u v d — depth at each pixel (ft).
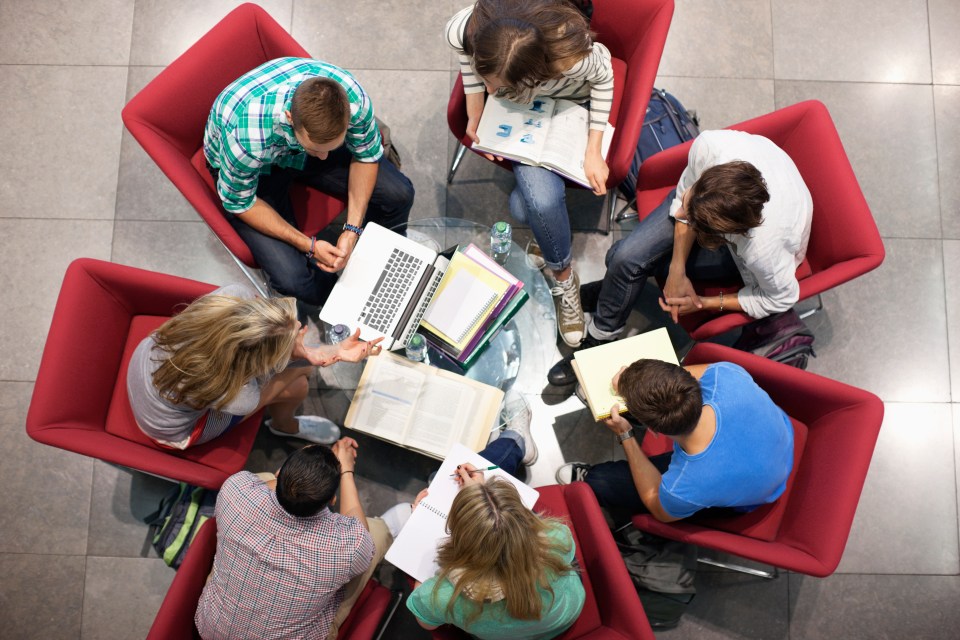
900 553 8.46
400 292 6.78
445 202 9.43
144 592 8.18
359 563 5.82
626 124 7.35
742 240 6.27
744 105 9.75
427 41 9.75
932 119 9.70
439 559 5.44
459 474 6.48
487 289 6.88
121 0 9.70
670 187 7.95
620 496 7.32
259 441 8.54
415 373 7.12
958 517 8.57
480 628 5.56
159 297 6.78
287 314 5.88
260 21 7.02
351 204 7.45
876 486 8.66
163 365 5.74
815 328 9.12
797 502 6.35
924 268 9.29
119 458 6.04
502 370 7.39
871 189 9.50
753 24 9.93
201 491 7.75
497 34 5.89
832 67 9.83
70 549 8.27
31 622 8.11
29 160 9.29
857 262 6.44
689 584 7.49
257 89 6.25
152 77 9.55
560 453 8.64
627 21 7.43
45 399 5.96
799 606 8.29
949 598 8.36
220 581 5.75
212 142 6.57
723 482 5.88
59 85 9.50
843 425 6.09
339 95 5.88
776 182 6.31
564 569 5.42
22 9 9.66
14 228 9.12
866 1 9.98
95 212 9.21
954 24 9.91
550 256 7.93
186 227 9.23
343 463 7.04
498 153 7.35
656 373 5.75
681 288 7.21
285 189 7.59
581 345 8.89
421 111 9.62
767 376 6.45
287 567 5.57
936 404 8.91
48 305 8.94
